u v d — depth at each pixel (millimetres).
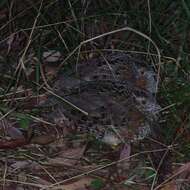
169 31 5980
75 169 4699
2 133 5078
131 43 5852
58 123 5098
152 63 5586
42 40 5953
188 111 5105
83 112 4934
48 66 5816
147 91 5277
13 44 6004
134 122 4945
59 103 5121
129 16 5965
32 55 5863
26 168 4691
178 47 5738
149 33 5574
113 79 5309
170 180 4609
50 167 4711
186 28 5836
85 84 5227
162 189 4543
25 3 6176
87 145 4969
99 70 5414
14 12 6168
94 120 4984
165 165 4719
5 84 5590
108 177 4625
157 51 5344
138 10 5918
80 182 4555
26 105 5328
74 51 5438
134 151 4934
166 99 5270
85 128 5023
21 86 5531
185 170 4676
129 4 5992
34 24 5457
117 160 4840
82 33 5805
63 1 6047
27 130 5086
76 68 5387
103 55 5621
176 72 5504
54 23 5738
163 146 4891
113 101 5043
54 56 5902
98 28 6047
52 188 4496
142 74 5371
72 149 4914
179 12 5918
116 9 6020
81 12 5992
